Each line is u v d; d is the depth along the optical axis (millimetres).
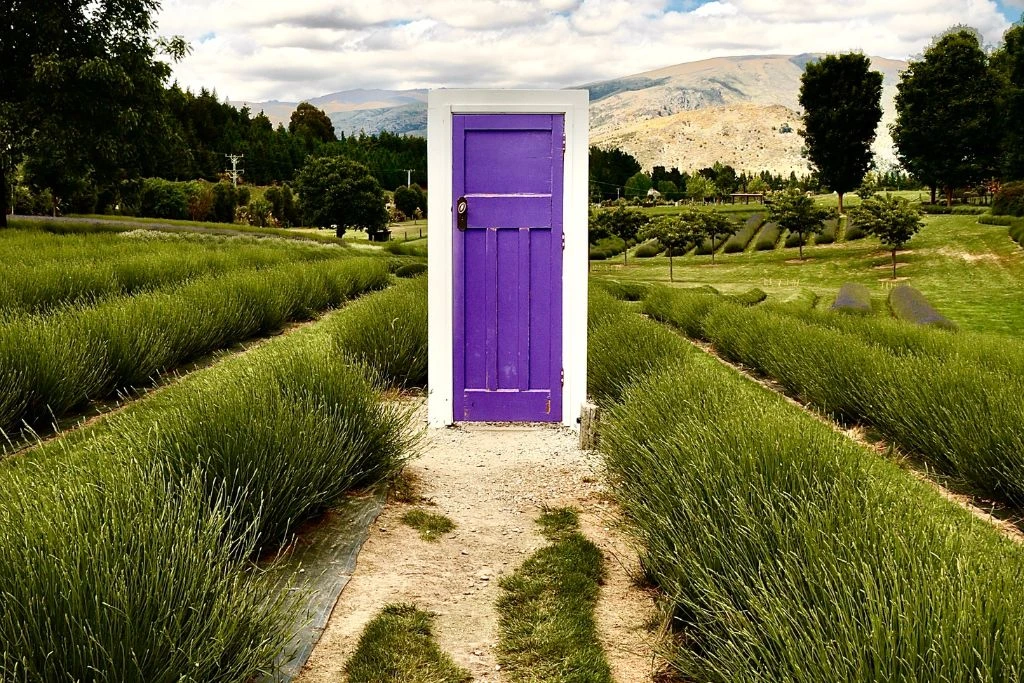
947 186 72250
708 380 5914
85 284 10742
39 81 25656
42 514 2730
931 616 2350
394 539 4215
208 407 4293
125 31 28547
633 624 3441
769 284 40938
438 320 6676
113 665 2252
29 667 2174
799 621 2619
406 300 9336
